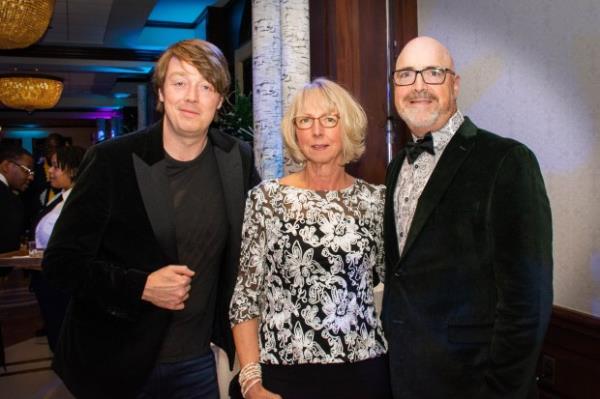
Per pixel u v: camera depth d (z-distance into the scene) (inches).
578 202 102.7
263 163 155.9
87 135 823.7
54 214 156.2
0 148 195.5
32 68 436.5
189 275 70.0
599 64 96.0
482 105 127.0
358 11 151.6
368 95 152.9
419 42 70.4
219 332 80.8
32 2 212.1
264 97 155.4
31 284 154.2
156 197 72.6
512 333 58.2
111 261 73.2
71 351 73.9
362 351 69.1
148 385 74.5
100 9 300.8
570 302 105.6
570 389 102.6
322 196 72.4
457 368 62.9
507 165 61.2
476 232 62.4
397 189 72.9
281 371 68.4
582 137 100.5
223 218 77.8
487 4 123.5
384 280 75.7
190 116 71.6
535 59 110.5
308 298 68.6
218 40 304.7
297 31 148.3
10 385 164.6
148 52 402.9
